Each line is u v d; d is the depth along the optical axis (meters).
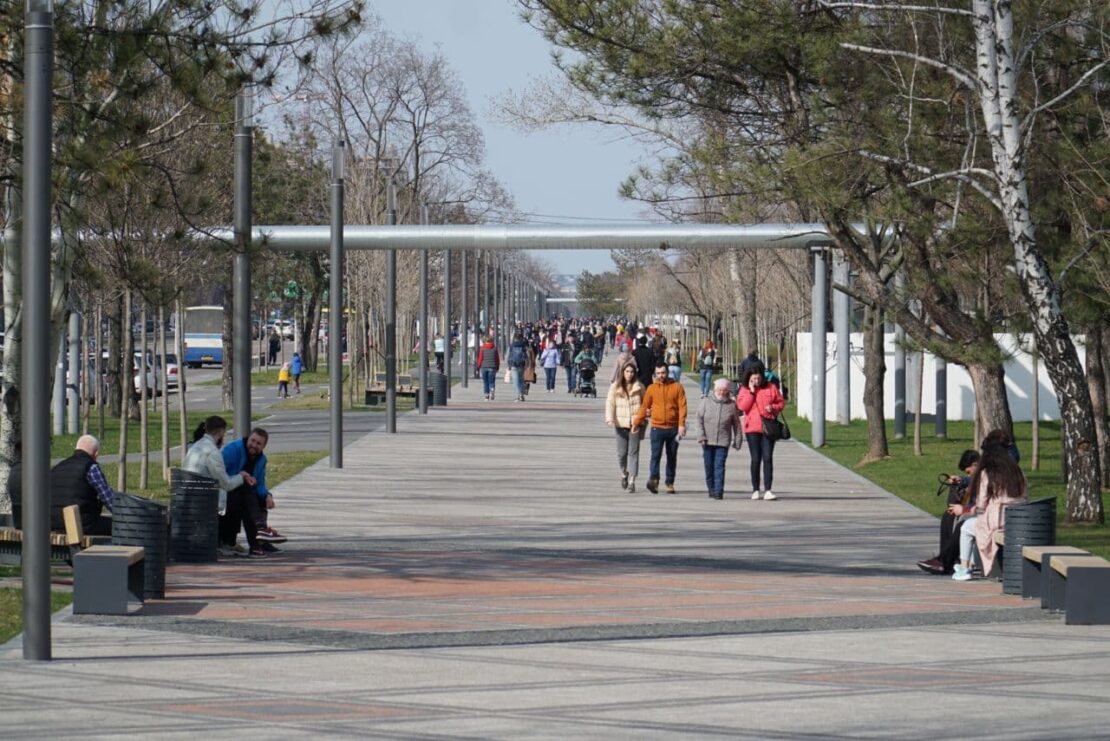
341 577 22.92
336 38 21.05
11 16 19.77
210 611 19.30
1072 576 18.67
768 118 31.62
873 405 48.28
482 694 14.38
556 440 54.88
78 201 21.89
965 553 23.22
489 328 142.62
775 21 28.94
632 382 37.97
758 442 36.56
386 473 41.88
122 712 13.45
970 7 30.20
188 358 136.00
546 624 18.64
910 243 32.06
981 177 31.14
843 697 14.31
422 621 18.80
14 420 23.88
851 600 20.92
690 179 31.09
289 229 55.56
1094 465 30.48
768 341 102.50
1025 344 32.72
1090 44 31.11
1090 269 30.36
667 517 32.50
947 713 13.61
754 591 21.80
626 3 29.59
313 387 102.62
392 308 57.88
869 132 29.78
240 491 25.84
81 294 34.88
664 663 16.03
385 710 13.65
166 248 31.84
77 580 18.73
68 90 20.23
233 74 20.78
